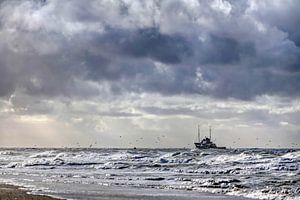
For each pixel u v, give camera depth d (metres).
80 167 82.81
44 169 78.94
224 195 39.69
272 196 38.06
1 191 41.66
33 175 64.19
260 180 50.69
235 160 86.38
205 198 37.75
